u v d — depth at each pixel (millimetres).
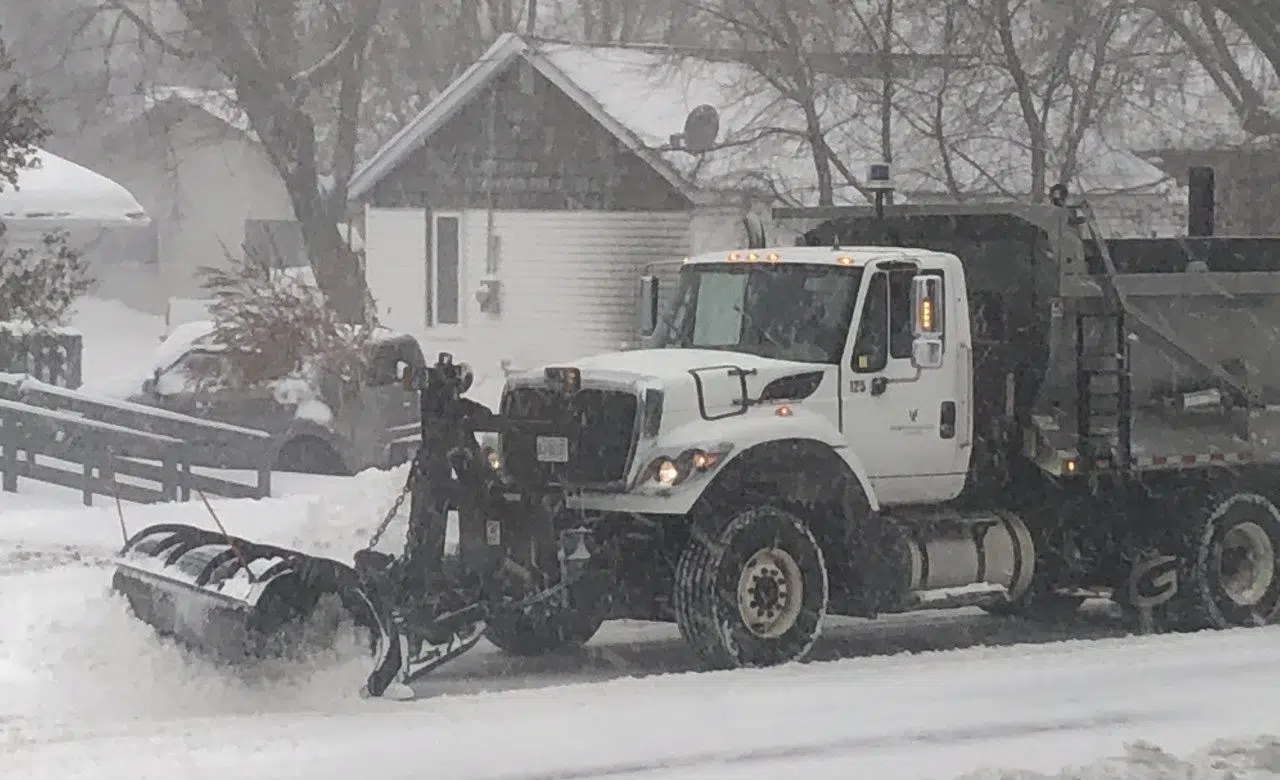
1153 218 109375
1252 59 114125
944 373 48438
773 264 48594
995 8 94750
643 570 44500
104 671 39344
